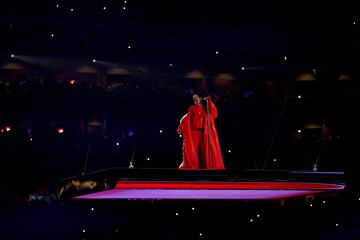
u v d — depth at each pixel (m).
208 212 27.02
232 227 27.08
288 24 29.55
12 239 25.20
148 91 29.72
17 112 27.48
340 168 28.30
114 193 15.82
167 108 29.44
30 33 28.66
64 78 29.31
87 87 28.88
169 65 30.48
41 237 25.48
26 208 25.67
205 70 30.73
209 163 16.02
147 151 28.41
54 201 25.97
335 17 28.97
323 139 29.00
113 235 26.05
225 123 29.31
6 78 28.55
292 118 29.77
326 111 29.69
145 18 29.34
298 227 27.42
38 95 27.67
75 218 25.89
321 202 27.41
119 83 29.86
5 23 28.17
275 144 29.17
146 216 26.53
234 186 15.12
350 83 29.81
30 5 28.20
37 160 26.38
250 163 28.91
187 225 26.78
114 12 28.84
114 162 27.48
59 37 29.05
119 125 28.67
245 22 29.75
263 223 27.36
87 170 26.77
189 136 16.19
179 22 29.70
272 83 30.73
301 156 28.91
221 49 30.58
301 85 30.36
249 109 29.70
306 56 30.19
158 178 14.40
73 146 27.06
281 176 15.55
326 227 27.36
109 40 29.61
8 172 25.98
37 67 28.88
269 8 29.30
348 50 29.69
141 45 30.06
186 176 14.66
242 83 31.05
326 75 30.09
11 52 28.50
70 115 28.02
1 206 25.45
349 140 28.84
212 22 29.75
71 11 28.41
